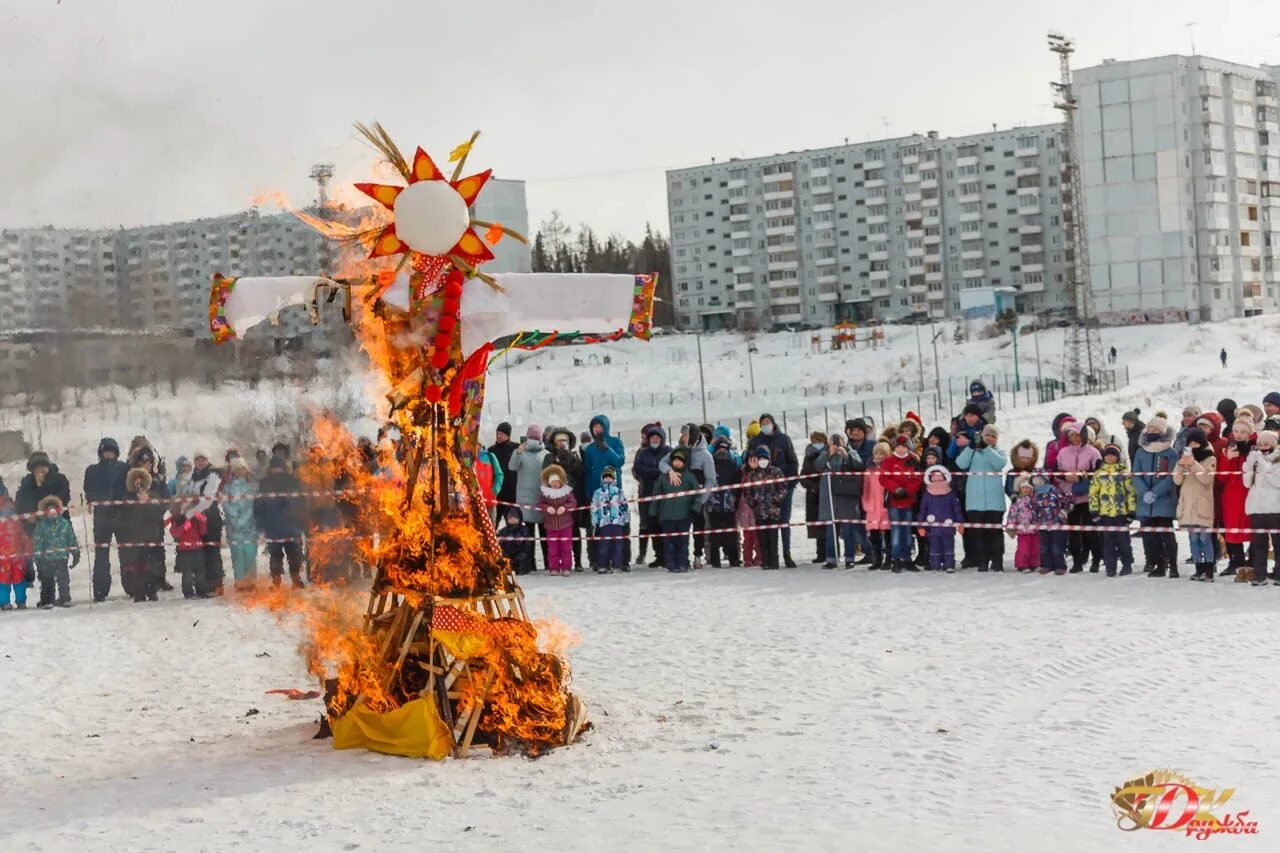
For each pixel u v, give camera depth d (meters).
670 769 8.36
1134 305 92.81
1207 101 92.00
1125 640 11.99
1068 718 9.23
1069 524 16.36
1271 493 14.80
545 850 6.81
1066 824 6.86
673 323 137.25
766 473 17.97
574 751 8.95
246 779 8.52
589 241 160.12
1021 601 14.38
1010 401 59.88
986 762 8.20
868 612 14.13
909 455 17.09
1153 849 6.45
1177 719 9.07
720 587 16.47
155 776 8.72
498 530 18.53
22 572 16.77
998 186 122.19
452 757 8.89
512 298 9.21
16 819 7.83
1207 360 71.00
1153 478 15.61
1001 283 122.88
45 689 11.85
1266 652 11.23
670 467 18.20
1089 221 94.12
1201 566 15.33
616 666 11.82
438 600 9.10
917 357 82.00
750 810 7.34
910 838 6.70
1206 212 92.00
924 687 10.45
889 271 127.31
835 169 128.88
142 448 16.36
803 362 84.31
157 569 17.44
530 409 72.38
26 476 16.59
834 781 7.89
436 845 7.00
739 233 133.50
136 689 11.70
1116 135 92.81
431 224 8.82
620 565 18.44
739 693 10.52
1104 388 63.25
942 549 16.95
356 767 8.73
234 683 11.80
